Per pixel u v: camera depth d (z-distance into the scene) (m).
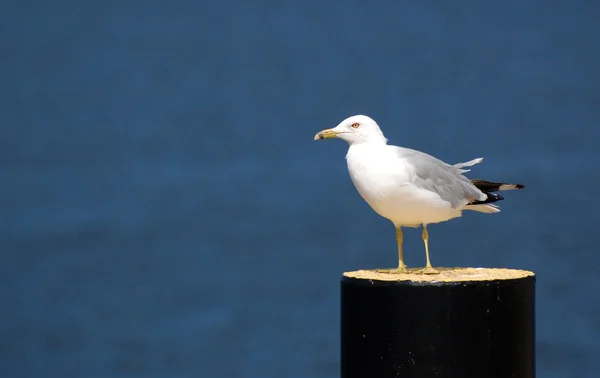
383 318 9.95
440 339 9.77
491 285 9.83
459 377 9.75
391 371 9.91
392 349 9.91
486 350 9.80
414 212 12.82
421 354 9.81
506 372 9.88
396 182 12.62
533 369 10.27
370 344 10.04
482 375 9.79
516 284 9.99
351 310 10.26
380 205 12.88
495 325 9.84
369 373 10.05
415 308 9.82
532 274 10.75
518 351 9.98
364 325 10.09
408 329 9.84
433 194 12.70
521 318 10.04
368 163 12.82
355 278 10.23
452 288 9.77
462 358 9.77
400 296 9.87
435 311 9.78
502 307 9.87
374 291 10.00
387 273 11.36
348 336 10.33
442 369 9.77
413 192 12.62
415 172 12.69
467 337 9.77
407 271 12.11
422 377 9.81
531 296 10.26
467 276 10.32
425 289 9.79
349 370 10.33
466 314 9.77
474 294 9.79
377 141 13.12
